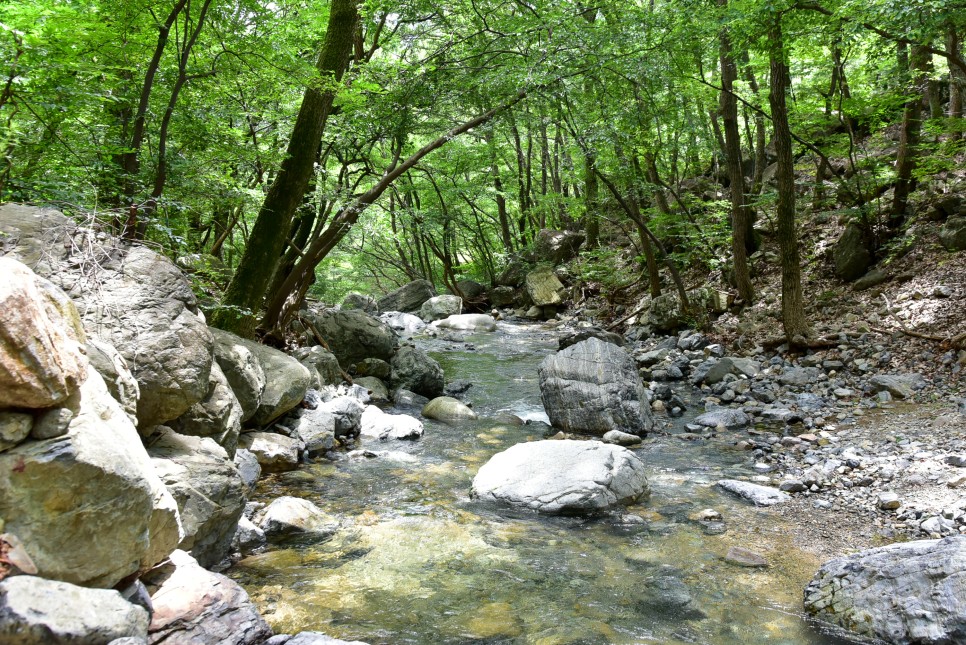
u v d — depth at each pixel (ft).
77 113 21.31
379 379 33.22
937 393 25.43
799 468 20.74
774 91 32.09
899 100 36.27
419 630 12.03
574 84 34.24
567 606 12.92
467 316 58.65
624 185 47.91
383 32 42.68
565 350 27.43
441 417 28.17
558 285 63.67
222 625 10.56
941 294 32.32
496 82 32.89
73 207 17.79
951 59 27.35
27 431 8.92
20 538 8.60
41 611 8.01
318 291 87.86
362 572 14.25
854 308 35.86
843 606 12.10
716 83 47.37
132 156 23.34
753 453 22.62
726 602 13.03
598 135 37.37
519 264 71.56
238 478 14.42
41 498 8.78
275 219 27.17
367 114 34.14
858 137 51.26
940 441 20.94
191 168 27.30
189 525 12.71
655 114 38.47
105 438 9.72
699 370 34.32
